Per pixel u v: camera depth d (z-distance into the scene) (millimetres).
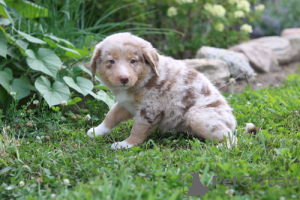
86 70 2248
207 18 2908
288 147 1963
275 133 2072
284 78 2846
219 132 1990
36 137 2031
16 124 2100
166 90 2018
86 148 1968
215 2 2938
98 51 2000
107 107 2258
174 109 2029
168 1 2801
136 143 2027
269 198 1749
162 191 1767
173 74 2027
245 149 1954
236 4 2906
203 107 2025
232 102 2338
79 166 1863
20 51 2230
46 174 1850
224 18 2830
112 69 1974
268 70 2926
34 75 2250
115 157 1906
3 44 2160
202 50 2732
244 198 1753
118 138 2098
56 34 2408
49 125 2088
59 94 2141
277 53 3150
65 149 1982
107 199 1709
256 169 1837
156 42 2957
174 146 2037
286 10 4008
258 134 2012
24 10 2445
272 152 1946
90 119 2176
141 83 2000
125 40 1980
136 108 2027
